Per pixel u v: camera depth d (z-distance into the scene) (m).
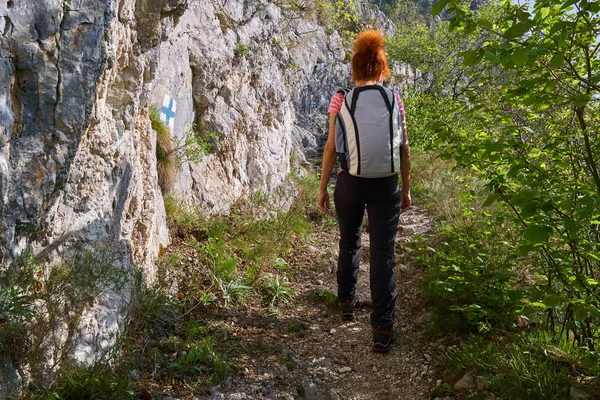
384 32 19.59
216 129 5.73
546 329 3.03
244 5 7.15
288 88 9.48
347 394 2.83
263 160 6.81
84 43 2.33
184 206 4.71
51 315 2.12
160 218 4.06
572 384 2.46
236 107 6.33
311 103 12.23
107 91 3.09
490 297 3.04
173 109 4.83
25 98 2.15
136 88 3.28
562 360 2.65
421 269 4.47
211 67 5.72
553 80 2.34
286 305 3.84
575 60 2.78
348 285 3.60
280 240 4.78
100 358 2.43
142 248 3.49
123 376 2.44
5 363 2.02
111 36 2.63
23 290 2.09
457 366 2.83
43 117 2.20
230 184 5.86
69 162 2.33
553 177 2.70
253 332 3.31
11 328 1.99
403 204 3.43
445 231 3.88
